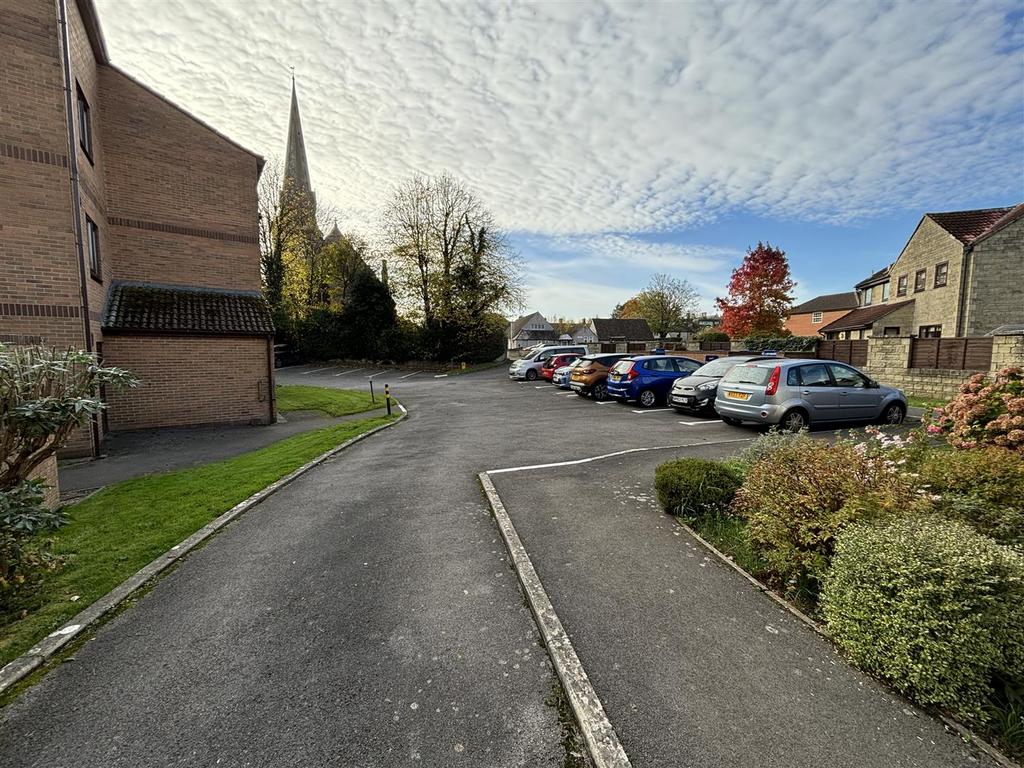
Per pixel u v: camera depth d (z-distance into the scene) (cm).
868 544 293
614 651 299
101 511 583
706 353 2839
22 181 885
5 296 875
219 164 1443
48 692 274
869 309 3164
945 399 1348
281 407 1602
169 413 1276
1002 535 339
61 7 912
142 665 297
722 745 227
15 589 376
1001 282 1977
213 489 658
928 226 2347
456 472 730
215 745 234
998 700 246
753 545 419
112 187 1278
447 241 3428
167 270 1368
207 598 377
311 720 249
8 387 383
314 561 438
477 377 2798
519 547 447
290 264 3316
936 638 248
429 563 430
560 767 220
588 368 1698
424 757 225
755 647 302
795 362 973
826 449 448
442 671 287
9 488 398
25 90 884
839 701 255
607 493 602
